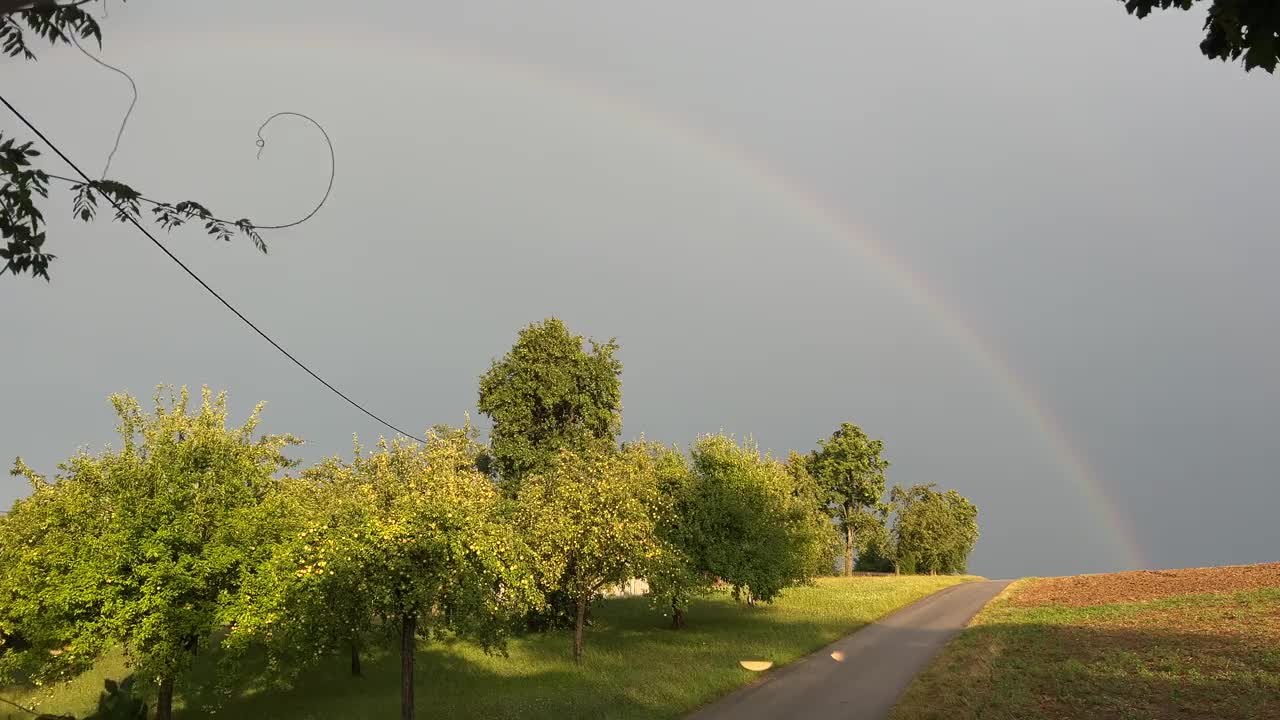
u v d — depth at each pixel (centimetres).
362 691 2120
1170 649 2195
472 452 3119
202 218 542
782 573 3466
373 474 1878
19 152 495
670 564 2880
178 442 1706
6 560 1639
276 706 1992
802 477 7462
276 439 1850
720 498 3459
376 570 1513
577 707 1673
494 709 1709
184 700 2067
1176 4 486
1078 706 1556
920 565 8938
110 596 1525
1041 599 4356
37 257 526
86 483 1620
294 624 1582
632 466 3008
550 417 4697
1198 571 5269
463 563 1553
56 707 1992
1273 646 2109
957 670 2080
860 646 2672
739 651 2470
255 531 1702
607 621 3650
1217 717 1398
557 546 2489
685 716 1645
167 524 1600
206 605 1611
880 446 8944
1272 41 452
